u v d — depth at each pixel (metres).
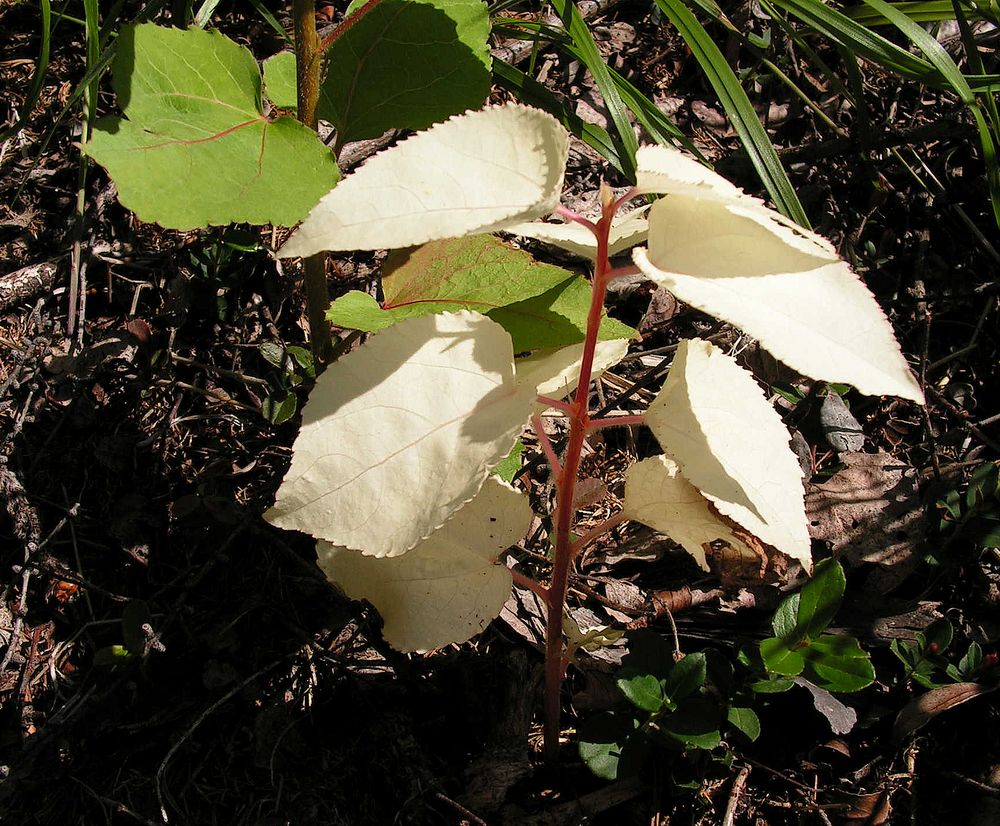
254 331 0.62
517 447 0.46
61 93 0.66
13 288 0.59
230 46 0.41
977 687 0.49
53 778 0.47
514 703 0.49
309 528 0.34
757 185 0.72
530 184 0.31
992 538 0.54
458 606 0.41
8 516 0.53
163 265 0.62
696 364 0.37
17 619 0.50
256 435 0.58
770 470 0.37
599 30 0.77
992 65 0.76
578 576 0.56
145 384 0.58
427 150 0.31
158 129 0.38
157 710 0.49
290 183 0.39
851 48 0.59
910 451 0.61
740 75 0.76
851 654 0.45
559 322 0.43
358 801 0.48
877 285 0.68
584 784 0.49
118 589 0.53
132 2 0.69
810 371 0.30
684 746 0.45
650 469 0.40
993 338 0.66
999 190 0.59
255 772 0.48
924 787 0.49
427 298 0.44
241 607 0.52
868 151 0.68
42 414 0.57
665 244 0.33
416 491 0.34
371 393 0.35
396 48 0.46
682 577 0.56
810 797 0.49
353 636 0.52
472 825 0.47
